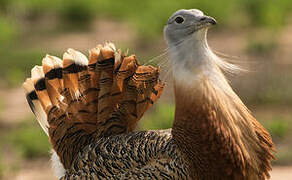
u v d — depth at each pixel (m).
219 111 8.31
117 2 31.66
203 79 8.37
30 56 24.61
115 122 9.98
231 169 8.38
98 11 31.41
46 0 31.70
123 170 9.01
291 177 13.13
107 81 9.74
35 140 16.19
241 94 19.19
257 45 23.73
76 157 9.88
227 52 23.88
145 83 9.80
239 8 28.84
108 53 9.63
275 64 21.72
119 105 9.94
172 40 8.69
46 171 14.95
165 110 16.78
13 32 27.44
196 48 8.47
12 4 31.53
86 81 9.81
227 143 8.30
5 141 16.77
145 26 26.39
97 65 9.66
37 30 29.30
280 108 18.34
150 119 16.83
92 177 9.28
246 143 8.45
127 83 9.84
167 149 8.75
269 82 19.80
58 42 27.20
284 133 16.23
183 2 27.97
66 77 9.96
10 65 23.92
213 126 8.30
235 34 26.72
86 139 10.03
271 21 27.09
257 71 20.88
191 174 8.57
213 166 8.42
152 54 24.30
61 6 30.92
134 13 30.16
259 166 8.62
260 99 18.84
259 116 17.81
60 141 10.20
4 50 25.50
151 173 8.68
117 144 9.29
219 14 27.70
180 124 8.56
